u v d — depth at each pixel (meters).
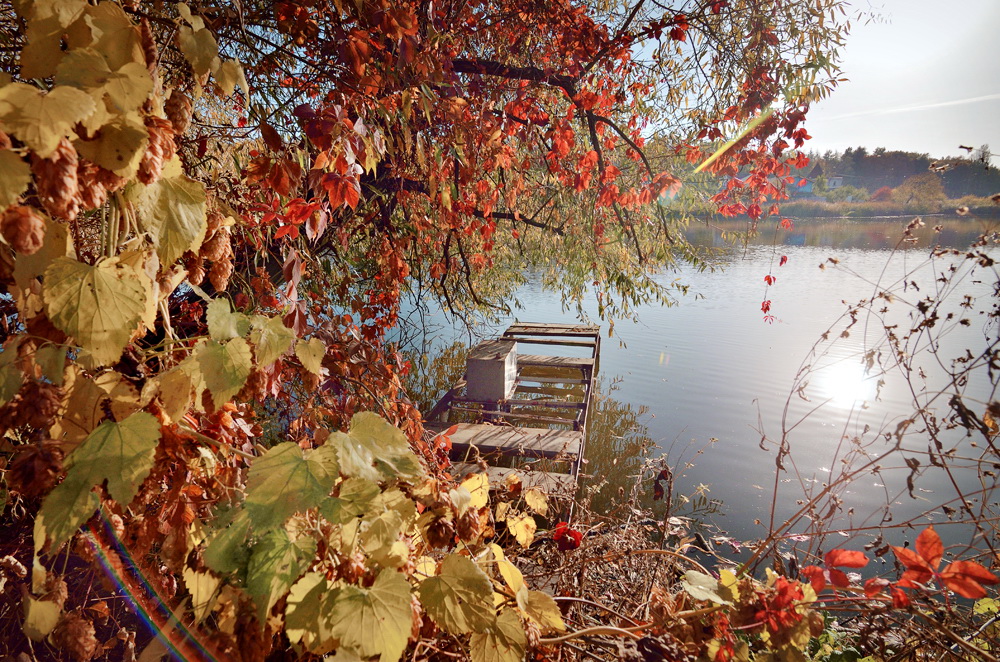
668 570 2.36
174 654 1.09
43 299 0.92
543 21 5.21
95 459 0.94
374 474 1.14
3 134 0.78
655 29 5.25
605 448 6.61
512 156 5.55
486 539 2.21
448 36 3.89
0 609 1.39
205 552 1.02
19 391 0.91
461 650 1.53
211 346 1.14
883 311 2.24
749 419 7.58
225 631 1.10
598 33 5.29
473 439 5.09
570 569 2.10
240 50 2.52
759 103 5.68
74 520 0.91
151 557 1.23
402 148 3.83
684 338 12.19
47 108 0.79
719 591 1.45
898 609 1.39
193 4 1.91
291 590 1.08
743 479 5.89
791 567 1.75
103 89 0.90
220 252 1.46
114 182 0.94
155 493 1.14
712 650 1.42
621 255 7.81
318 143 2.19
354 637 1.04
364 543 1.20
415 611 1.33
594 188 6.54
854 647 2.10
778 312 14.13
